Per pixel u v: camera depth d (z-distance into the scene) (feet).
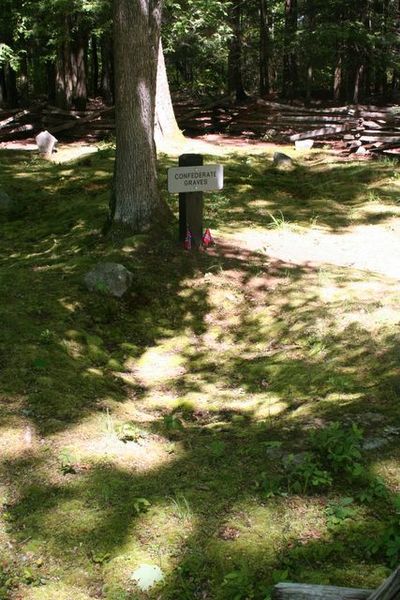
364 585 9.25
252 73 97.60
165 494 11.67
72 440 13.30
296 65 78.95
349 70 73.92
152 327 20.59
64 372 16.34
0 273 23.24
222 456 13.02
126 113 24.43
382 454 12.38
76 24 62.69
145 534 10.61
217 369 18.25
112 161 44.11
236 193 36.24
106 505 11.34
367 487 11.46
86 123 59.21
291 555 9.95
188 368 18.37
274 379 17.13
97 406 15.11
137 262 23.36
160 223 25.53
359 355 17.16
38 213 33.71
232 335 20.25
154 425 14.69
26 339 17.58
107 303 20.89
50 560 10.14
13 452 12.71
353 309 19.84
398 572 7.36
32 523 10.89
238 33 71.82
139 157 24.79
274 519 10.80
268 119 59.36
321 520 10.70
